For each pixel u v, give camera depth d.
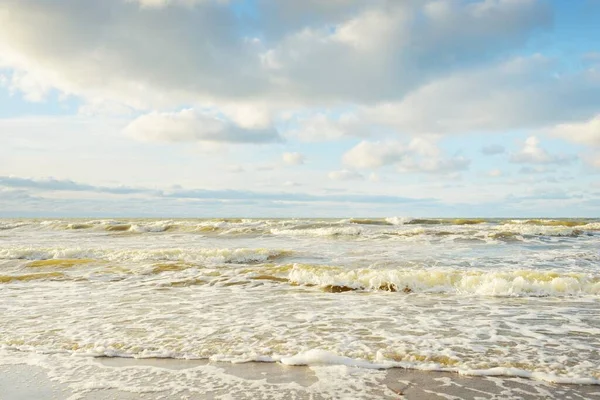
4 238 27.41
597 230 26.73
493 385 4.75
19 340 6.49
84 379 5.02
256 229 29.92
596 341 6.21
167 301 9.13
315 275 11.25
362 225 34.69
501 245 20.34
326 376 5.05
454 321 7.38
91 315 7.95
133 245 22.02
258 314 7.98
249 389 4.70
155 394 4.58
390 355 5.68
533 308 8.31
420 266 13.77
